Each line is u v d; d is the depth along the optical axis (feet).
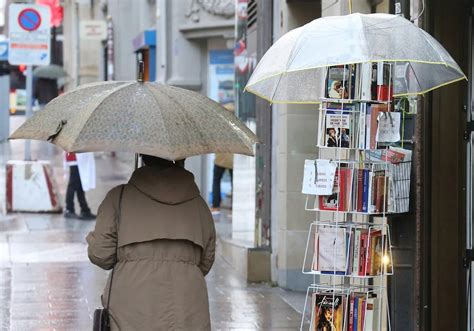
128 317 35.55
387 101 45.03
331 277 54.75
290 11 73.77
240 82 87.71
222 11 125.18
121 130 34.19
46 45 121.49
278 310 66.95
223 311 66.18
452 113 50.44
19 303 66.95
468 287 50.98
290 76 48.34
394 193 48.80
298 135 74.02
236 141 36.35
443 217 50.55
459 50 51.03
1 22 381.81
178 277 36.09
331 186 44.21
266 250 77.51
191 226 36.65
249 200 82.69
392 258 50.49
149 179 36.68
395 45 40.45
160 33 140.26
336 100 44.86
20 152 209.87
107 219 36.42
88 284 74.49
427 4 50.72
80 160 112.78
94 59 269.03
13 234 100.78
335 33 41.16
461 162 50.67
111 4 206.90
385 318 46.60
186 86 130.00
